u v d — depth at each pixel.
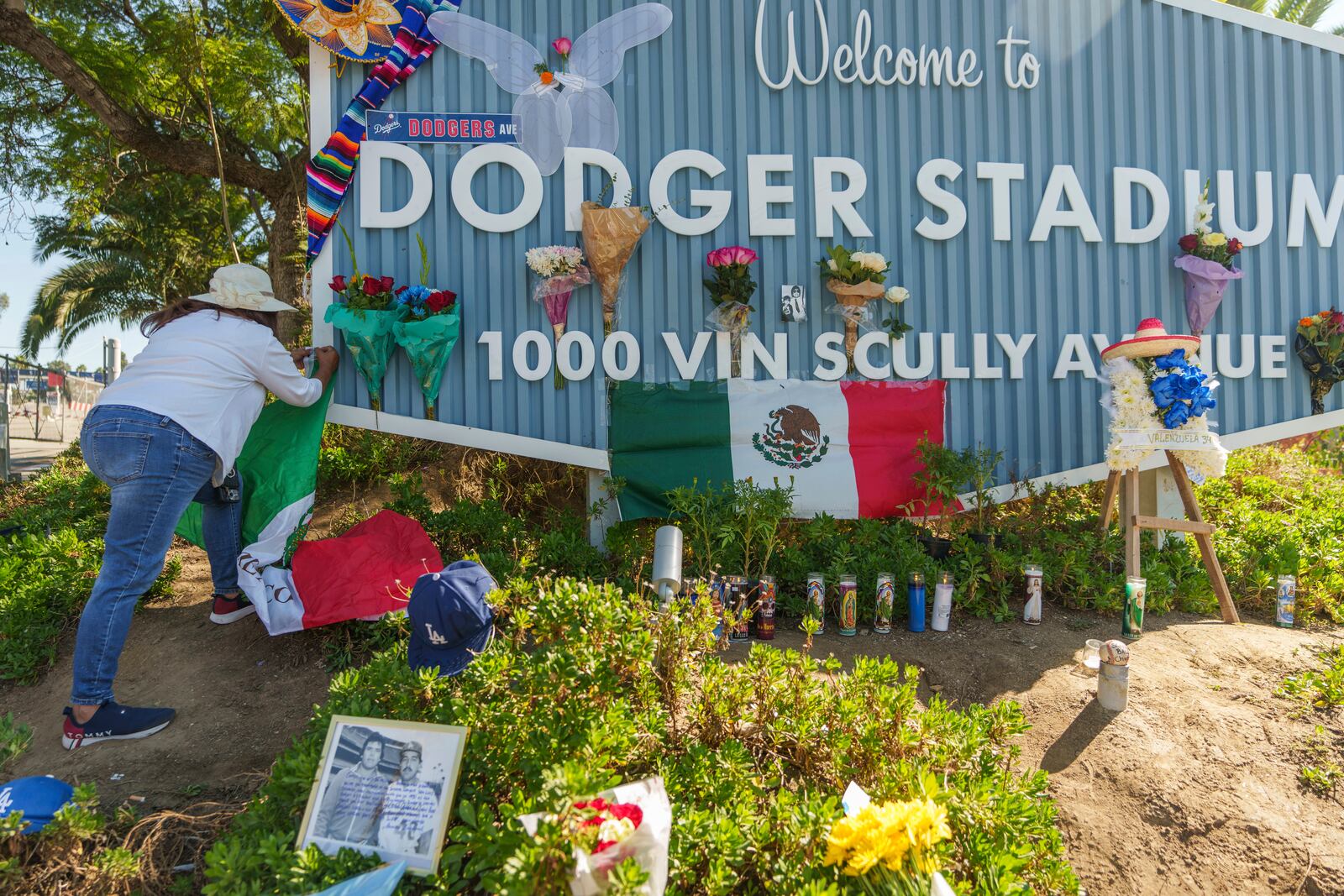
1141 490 6.00
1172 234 6.01
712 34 5.52
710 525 4.88
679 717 3.06
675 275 5.48
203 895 2.27
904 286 5.71
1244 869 2.96
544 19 5.38
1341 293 6.29
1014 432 5.81
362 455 6.61
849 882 2.25
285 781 2.43
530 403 5.36
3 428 10.18
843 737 2.79
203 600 4.64
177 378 3.62
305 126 11.62
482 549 5.08
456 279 5.32
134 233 15.84
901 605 4.73
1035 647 4.34
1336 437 9.56
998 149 5.84
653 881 2.09
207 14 10.16
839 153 5.68
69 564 4.52
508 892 1.92
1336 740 3.56
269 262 12.11
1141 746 3.44
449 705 2.61
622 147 5.46
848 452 5.52
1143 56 6.01
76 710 3.28
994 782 2.72
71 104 10.91
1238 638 4.48
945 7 5.77
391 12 5.17
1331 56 6.29
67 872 2.48
